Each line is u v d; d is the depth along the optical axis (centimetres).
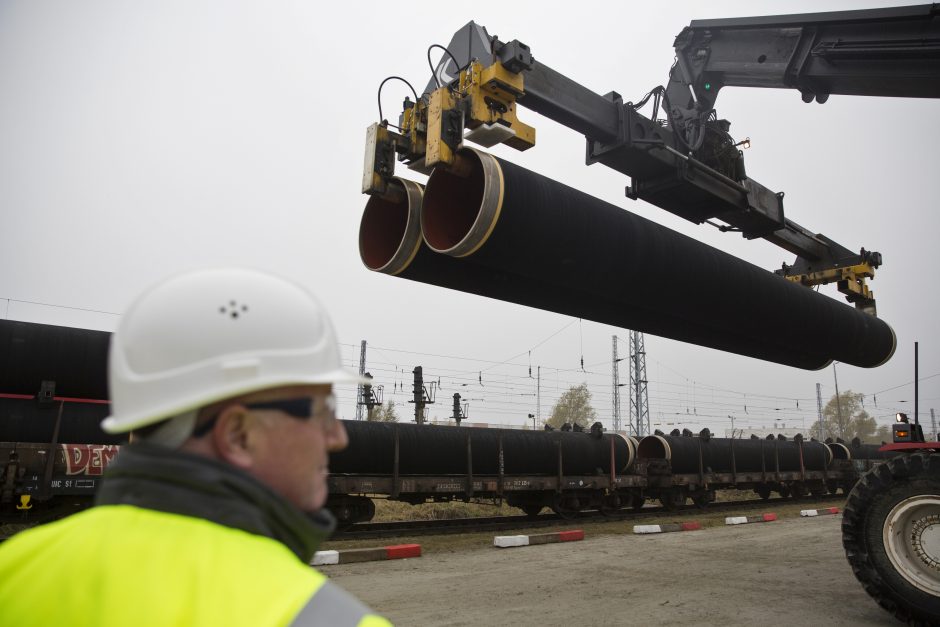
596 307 594
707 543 1117
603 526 1470
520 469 1493
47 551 89
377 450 1260
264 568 83
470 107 473
